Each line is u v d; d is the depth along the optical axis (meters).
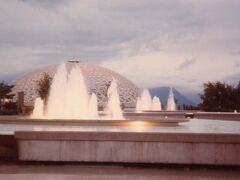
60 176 10.09
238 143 11.19
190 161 11.32
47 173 10.45
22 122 24.05
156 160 11.40
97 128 19.91
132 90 93.50
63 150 11.61
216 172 10.80
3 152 12.18
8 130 19.27
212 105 68.31
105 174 10.38
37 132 11.66
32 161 11.70
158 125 23.30
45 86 68.81
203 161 11.29
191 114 37.69
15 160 11.91
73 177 9.98
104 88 87.81
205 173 10.64
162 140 11.38
